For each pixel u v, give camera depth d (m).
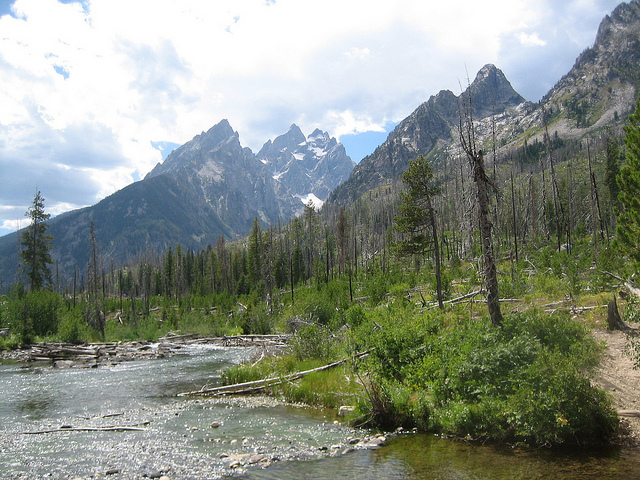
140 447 10.87
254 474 8.84
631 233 19.81
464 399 11.67
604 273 24.66
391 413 12.47
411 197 31.97
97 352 33.12
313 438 11.51
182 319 52.75
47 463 9.73
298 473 8.85
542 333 13.00
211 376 22.88
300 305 37.38
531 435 10.03
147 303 78.25
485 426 10.59
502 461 9.09
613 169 61.09
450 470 8.71
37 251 62.75
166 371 24.88
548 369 10.46
